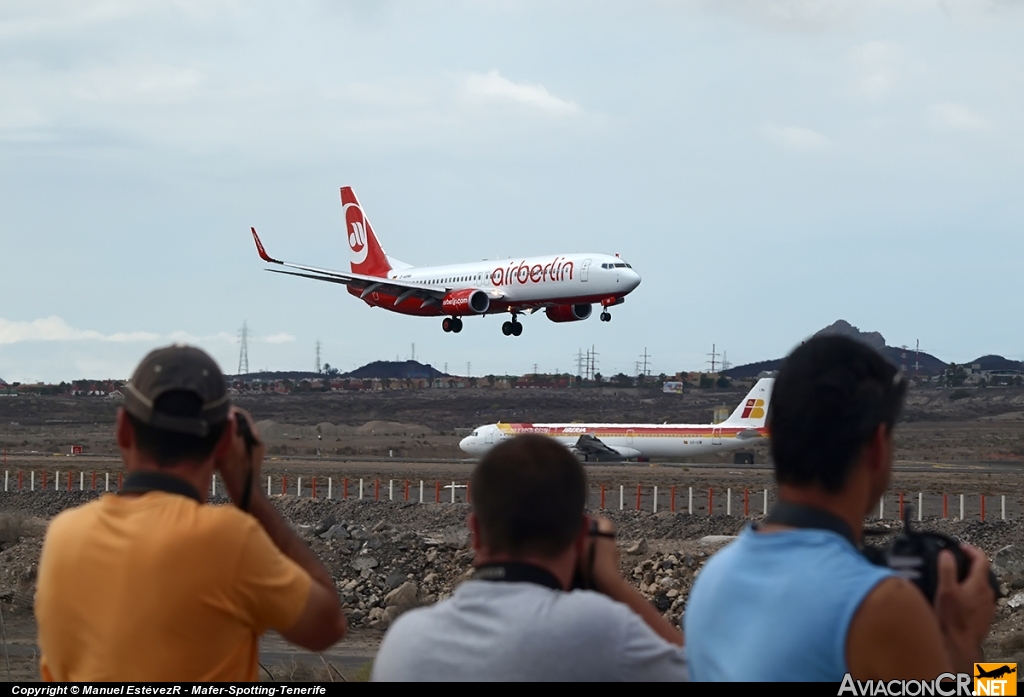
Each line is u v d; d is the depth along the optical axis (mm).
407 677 6598
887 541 49844
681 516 64438
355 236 133500
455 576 40906
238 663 7082
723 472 103625
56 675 7266
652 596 38281
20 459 128750
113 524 7102
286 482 94500
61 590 7070
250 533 7090
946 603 6277
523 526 6676
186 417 7230
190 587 6852
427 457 160250
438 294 106125
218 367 7578
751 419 115500
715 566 6664
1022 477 102062
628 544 45219
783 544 6324
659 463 119875
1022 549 49531
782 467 6523
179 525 6984
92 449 173750
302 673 20641
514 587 6676
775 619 6051
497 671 6395
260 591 7031
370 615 37906
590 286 96562
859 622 5809
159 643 6797
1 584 39688
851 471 6395
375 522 69625
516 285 101688
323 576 7824
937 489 89688
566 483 6758
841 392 6297
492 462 6855
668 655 6594
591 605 6523
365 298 113312
